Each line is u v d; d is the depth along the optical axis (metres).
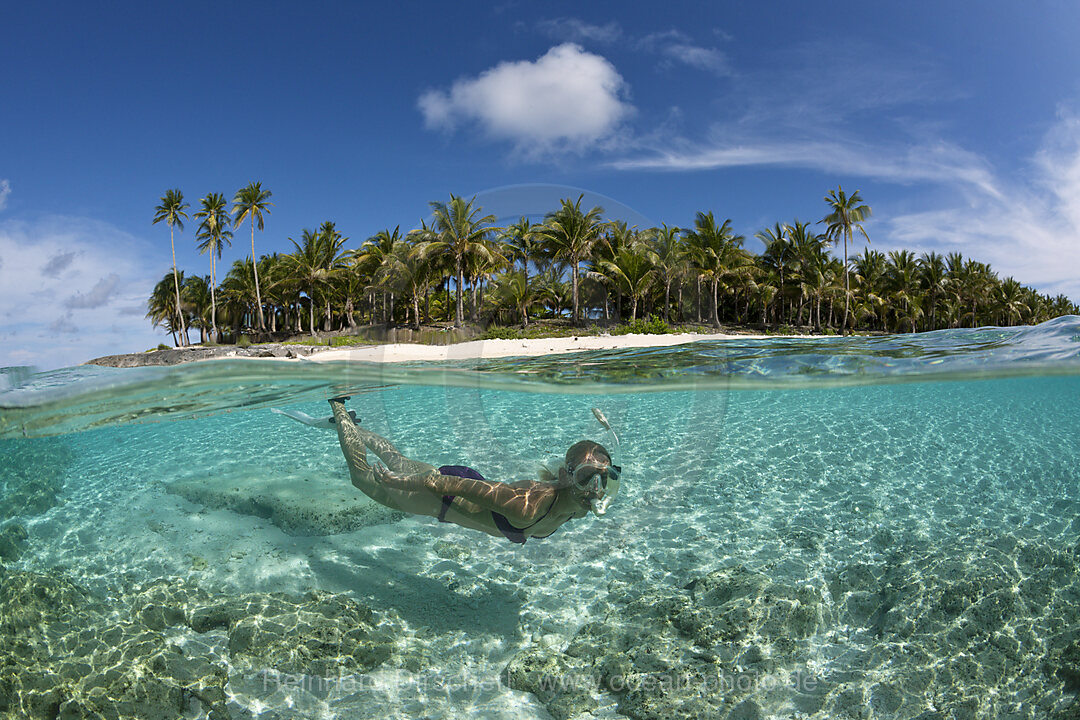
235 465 5.82
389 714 2.63
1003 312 68.19
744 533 4.43
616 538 3.20
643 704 2.68
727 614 3.30
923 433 7.82
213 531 4.34
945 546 4.14
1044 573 3.71
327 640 3.06
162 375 4.13
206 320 57.69
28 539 4.30
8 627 3.12
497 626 3.24
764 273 45.12
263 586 3.58
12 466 6.22
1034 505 5.02
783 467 6.17
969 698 2.73
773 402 9.44
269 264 53.22
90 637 3.12
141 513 4.70
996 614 3.30
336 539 4.23
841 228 47.78
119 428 7.32
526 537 2.60
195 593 3.51
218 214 47.34
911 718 2.62
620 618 3.30
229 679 2.85
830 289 48.03
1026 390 9.34
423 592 3.55
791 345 7.10
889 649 3.08
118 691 2.71
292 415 3.41
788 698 2.73
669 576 3.76
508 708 2.68
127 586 3.61
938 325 66.56
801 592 3.47
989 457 6.70
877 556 4.03
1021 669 2.89
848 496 5.25
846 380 6.14
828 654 3.05
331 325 52.59
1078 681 2.74
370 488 2.94
